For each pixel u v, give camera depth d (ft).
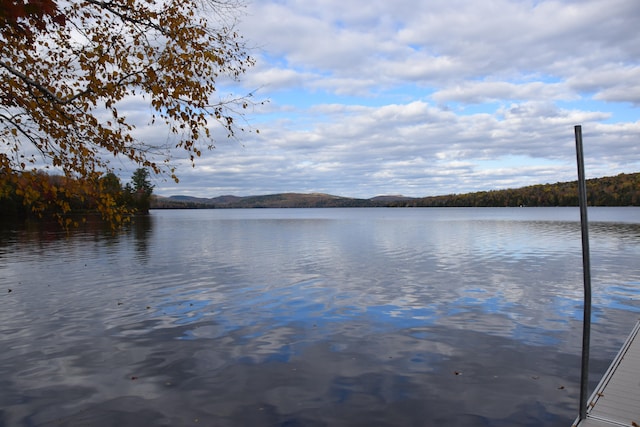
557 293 49.98
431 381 25.38
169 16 21.07
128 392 24.22
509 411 21.65
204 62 20.99
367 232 167.02
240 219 367.45
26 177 17.97
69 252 96.99
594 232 150.92
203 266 74.38
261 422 20.83
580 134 17.72
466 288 53.31
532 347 31.19
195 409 22.20
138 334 35.01
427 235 146.72
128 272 67.82
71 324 38.11
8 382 25.71
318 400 23.07
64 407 22.58
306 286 55.36
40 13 16.19
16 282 59.31
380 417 21.18
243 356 29.78
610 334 34.14
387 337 33.76
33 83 18.81
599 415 19.45
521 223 230.07
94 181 19.70
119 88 19.90
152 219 368.07
